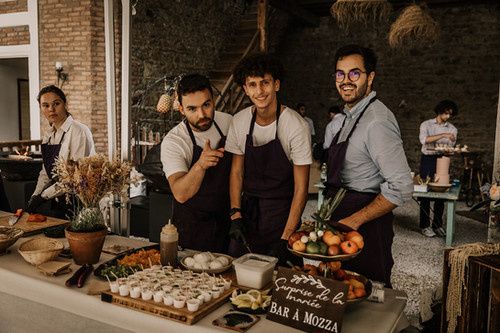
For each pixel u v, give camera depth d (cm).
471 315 203
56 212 380
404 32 598
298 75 1114
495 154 426
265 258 191
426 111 994
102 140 796
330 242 158
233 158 248
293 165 237
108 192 213
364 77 208
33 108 821
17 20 814
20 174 570
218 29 1027
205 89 218
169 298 157
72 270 200
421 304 265
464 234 607
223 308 164
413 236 595
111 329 172
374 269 225
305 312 151
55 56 792
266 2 850
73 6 767
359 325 154
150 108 846
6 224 269
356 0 523
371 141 211
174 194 233
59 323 187
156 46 856
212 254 208
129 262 197
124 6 310
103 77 784
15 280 194
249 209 243
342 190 163
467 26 947
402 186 206
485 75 946
